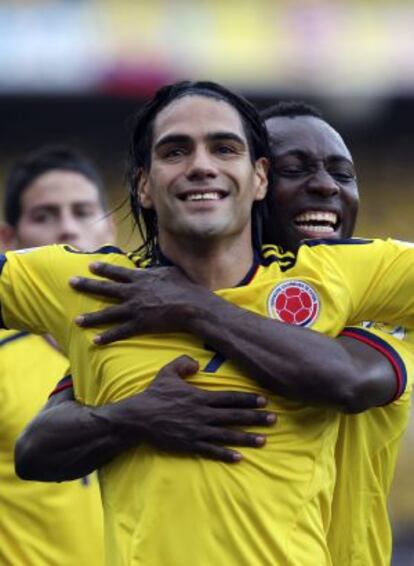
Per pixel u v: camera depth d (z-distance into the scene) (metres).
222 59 60.34
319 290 15.17
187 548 14.43
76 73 60.06
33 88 60.56
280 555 14.51
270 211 17.52
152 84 60.03
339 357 14.57
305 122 17.70
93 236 25.14
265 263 15.77
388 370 14.91
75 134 70.00
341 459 16.09
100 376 15.23
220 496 14.50
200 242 15.09
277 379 14.48
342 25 61.19
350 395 14.48
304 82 60.97
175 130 15.20
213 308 14.80
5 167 69.81
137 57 59.94
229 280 15.42
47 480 15.39
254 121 15.95
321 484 15.09
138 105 65.50
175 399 14.62
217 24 60.50
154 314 14.88
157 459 14.75
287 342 14.54
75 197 25.00
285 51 60.78
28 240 25.11
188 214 14.95
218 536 14.45
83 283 15.27
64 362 21.88
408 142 71.12
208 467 14.58
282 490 14.67
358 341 15.05
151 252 16.08
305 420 14.98
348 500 16.12
